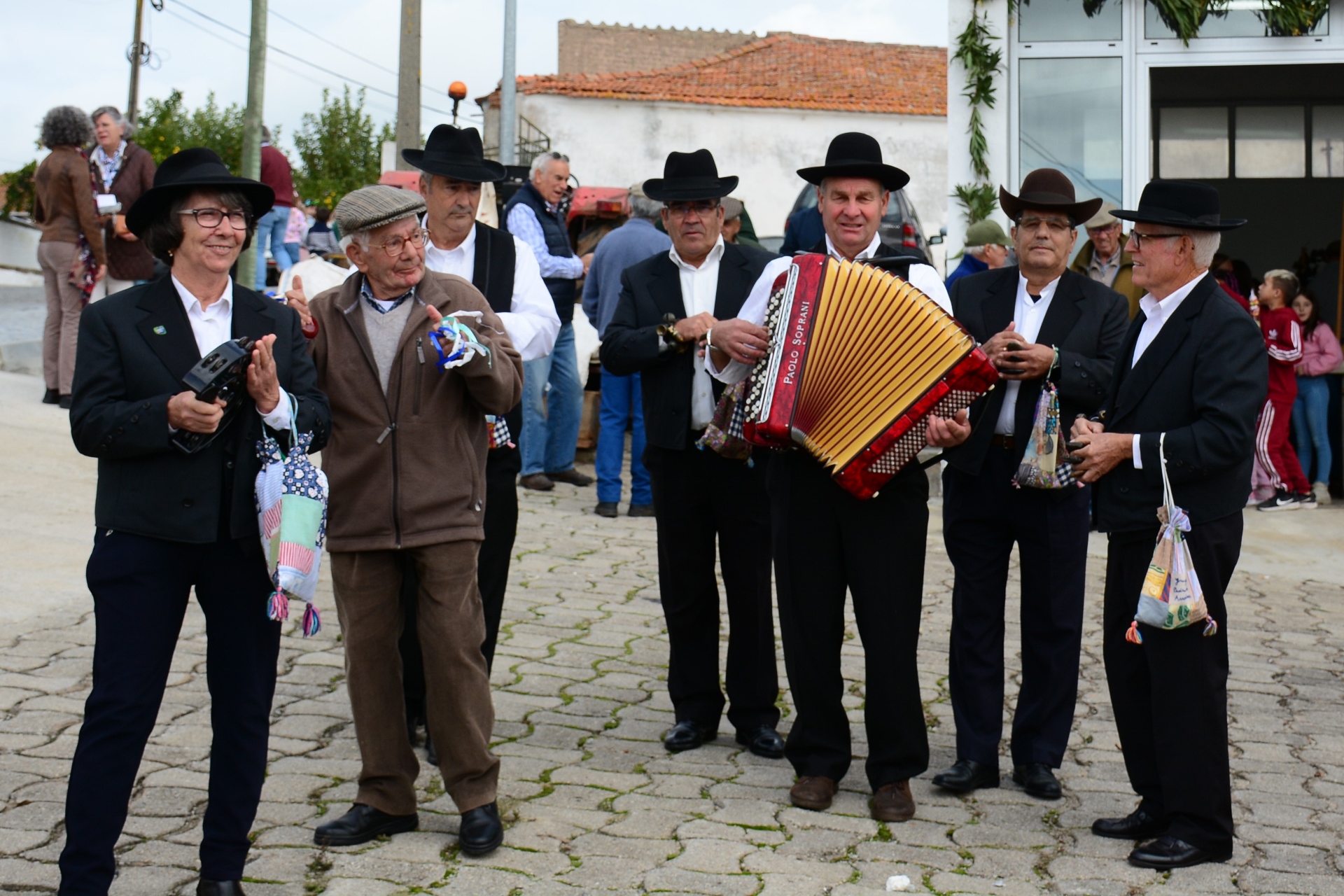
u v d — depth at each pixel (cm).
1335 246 1442
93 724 320
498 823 386
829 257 409
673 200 479
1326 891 373
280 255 1280
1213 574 391
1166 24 979
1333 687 593
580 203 1415
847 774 466
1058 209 449
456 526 383
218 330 343
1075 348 457
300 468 334
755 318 430
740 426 426
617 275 811
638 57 4000
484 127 3422
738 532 480
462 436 390
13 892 344
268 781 434
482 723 387
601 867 376
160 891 352
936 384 388
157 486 326
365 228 376
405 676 474
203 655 557
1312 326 1005
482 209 820
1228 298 396
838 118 3312
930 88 3456
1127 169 987
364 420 383
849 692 557
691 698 490
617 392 861
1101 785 462
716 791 442
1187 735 388
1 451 849
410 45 1745
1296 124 1430
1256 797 452
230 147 3944
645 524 858
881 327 393
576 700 535
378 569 387
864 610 419
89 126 977
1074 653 454
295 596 329
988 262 771
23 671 519
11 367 1156
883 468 396
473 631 387
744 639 488
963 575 460
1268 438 988
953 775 447
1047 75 991
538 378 920
